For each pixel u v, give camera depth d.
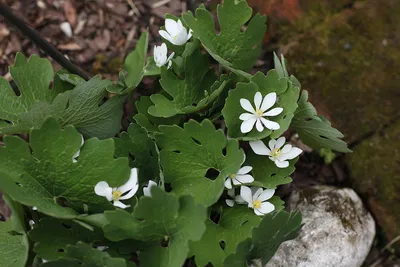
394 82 1.00
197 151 0.83
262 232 0.78
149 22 1.11
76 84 0.88
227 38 0.90
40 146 0.78
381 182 0.98
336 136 0.84
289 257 0.90
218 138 0.81
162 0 1.11
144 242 0.81
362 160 0.99
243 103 0.84
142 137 0.85
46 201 0.79
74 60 1.08
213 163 0.83
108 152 0.79
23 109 0.86
